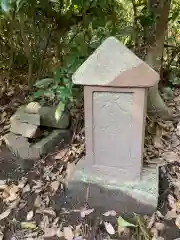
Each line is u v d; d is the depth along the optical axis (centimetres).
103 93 178
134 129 180
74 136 239
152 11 254
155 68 270
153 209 188
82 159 217
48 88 232
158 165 212
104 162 195
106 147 190
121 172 193
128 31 257
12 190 212
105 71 171
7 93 291
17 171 227
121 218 184
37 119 233
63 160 225
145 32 264
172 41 357
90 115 185
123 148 187
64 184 209
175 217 187
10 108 272
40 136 237
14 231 187
